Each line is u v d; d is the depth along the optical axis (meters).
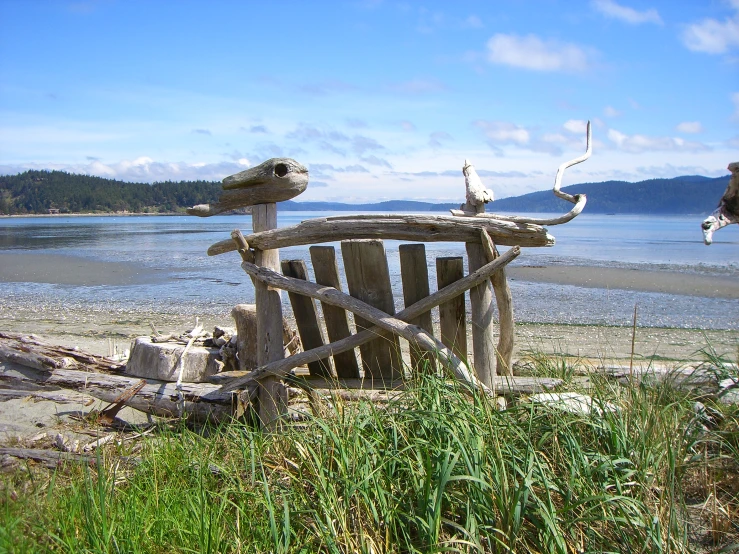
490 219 4.71
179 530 3.32
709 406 4.83
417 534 3.44
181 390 5.47
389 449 3.81
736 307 14.50
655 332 11.37
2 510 3.35
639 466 3.76
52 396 5.82
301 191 5.71
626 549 3.29
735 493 3.93
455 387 4.22
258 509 3.64
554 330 11.52
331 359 5.29
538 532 3.33
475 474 3.37
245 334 5.83
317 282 5.23
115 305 15.25
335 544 3.24
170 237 48.25
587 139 5.21
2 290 18.42
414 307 4.87
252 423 5.30
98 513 3.38
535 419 4.07
